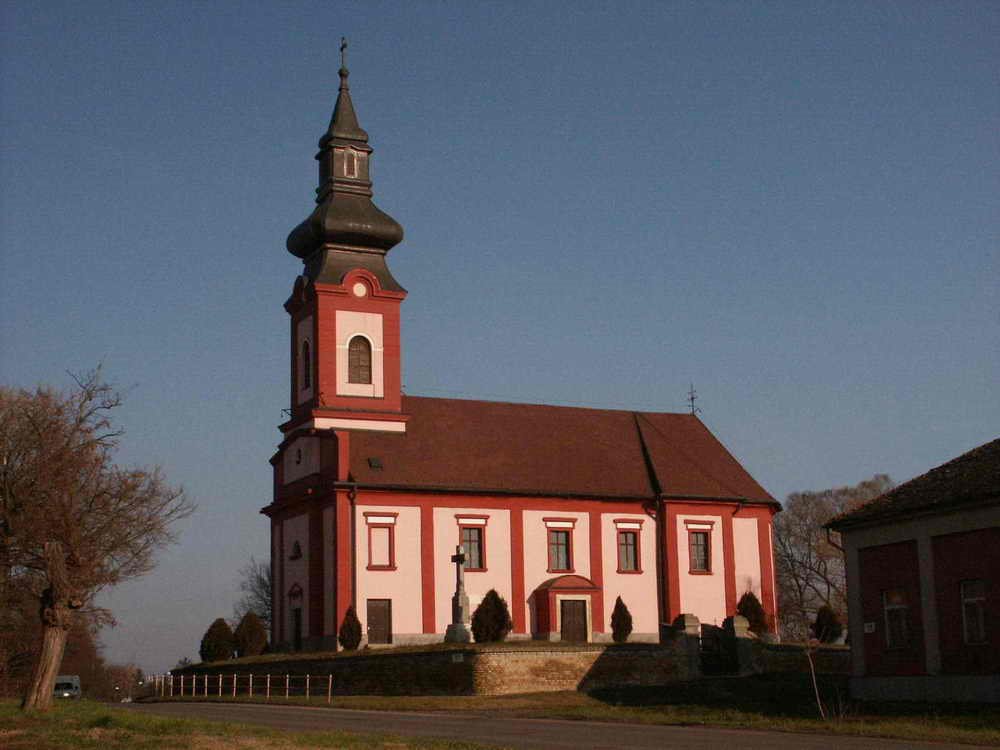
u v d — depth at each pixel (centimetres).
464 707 4750
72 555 4903
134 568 5309
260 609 13162
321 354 7312
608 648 5509
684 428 8431
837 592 11144
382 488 7000
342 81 7712
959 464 4500
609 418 8281
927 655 4181
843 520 4550
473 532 7250
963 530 4078
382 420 7400
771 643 6359
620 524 7612
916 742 3006
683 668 5688
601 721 3931
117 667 12975
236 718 4097
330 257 7512
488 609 6794
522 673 5278
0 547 4919
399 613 6938
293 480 7481
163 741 2850
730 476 8112
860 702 4216
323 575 7075
